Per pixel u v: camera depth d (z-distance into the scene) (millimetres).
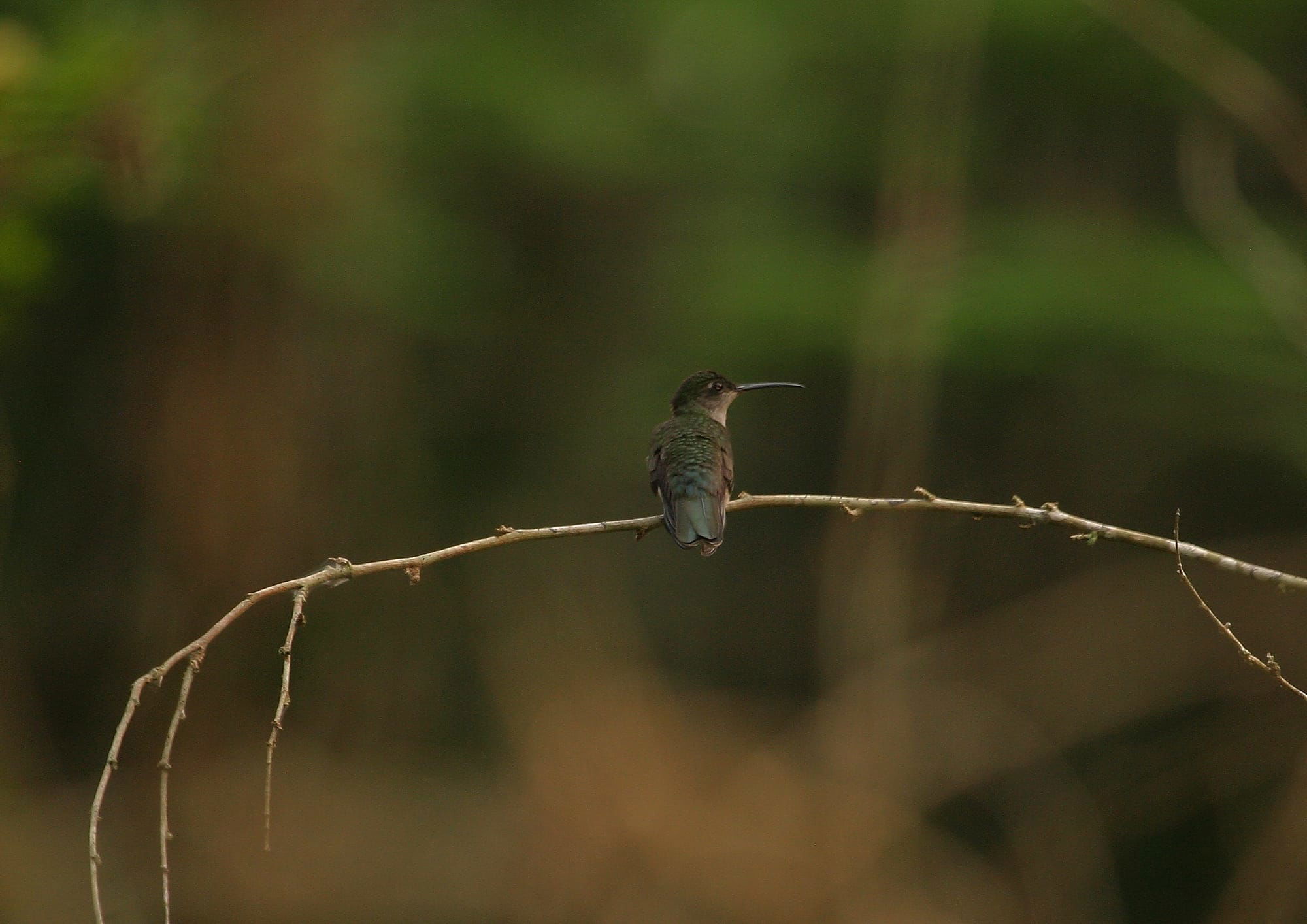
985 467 19641
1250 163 16328
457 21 16859
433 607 18188
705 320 16797
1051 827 16922
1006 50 16109
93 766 16547
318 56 13633
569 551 19953
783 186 18703
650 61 17906
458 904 15500
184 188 13227
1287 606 16906
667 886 15570
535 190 18125
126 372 15461
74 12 8875
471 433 18906
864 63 17938
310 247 14359
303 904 14992
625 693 18594
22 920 14016
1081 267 15344
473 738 18234
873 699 15109
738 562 24625
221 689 15656
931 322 14531
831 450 23047
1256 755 16812
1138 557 18266
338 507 16250
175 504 14953
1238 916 15195
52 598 17094
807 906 14914
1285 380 14492
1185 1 14781
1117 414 16828
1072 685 17375
